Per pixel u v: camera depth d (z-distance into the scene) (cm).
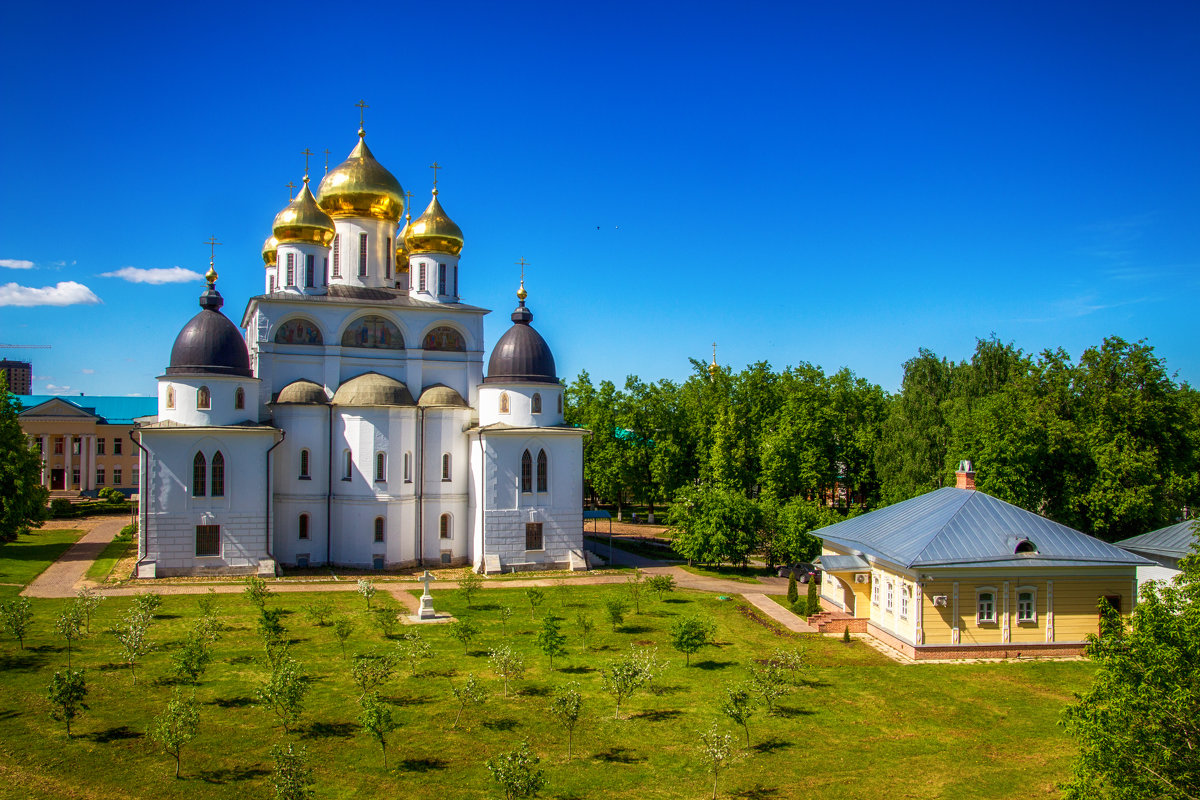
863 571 4584
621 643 4212
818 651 4128
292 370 6438
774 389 9419
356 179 7031
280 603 4997
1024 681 3678
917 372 8206
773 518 6500
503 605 5081
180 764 2694
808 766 2777
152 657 3791
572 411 10531
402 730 2997
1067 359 6175
